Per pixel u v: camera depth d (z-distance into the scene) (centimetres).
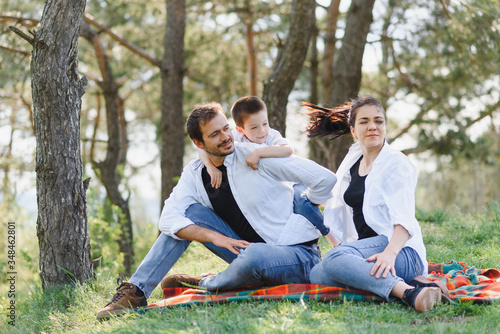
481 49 959
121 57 1419
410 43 1177
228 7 1234
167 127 1074
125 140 1552
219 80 1504
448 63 1214
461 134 1305
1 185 1230
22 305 483
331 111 386
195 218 356
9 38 975
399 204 321
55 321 374
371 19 961
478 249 480
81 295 409
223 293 343
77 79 445
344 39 967
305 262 342
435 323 266
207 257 561
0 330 407
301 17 720
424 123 1376
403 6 1158
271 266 328
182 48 1087
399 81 1362
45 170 432
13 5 976
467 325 269
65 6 422
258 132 371
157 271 355
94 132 1561
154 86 1636
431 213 680
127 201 1014
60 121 432
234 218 359
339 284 321
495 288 326
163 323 294
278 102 736
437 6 1124
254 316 303
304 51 730
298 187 371
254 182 347
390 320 280
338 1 1104
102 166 1016
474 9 916
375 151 344
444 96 1295
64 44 428
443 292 306
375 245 320
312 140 984
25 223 1115
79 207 443
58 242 434
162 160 1075
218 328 278
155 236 1109
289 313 295
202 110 344
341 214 364
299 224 350
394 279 300
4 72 992
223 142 341
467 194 1836
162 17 1298
